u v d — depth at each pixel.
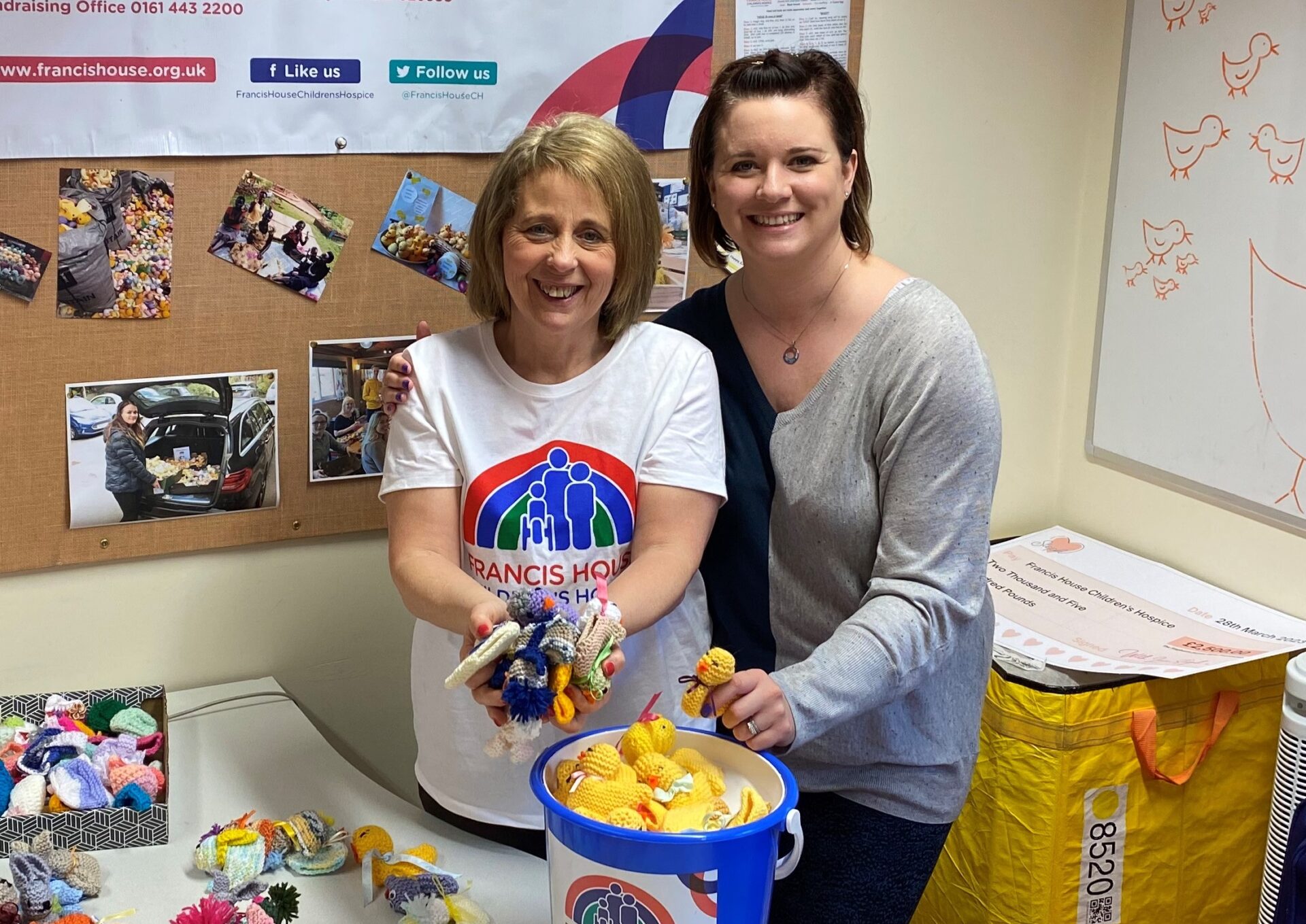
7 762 1.41
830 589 1.30
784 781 1.03
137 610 1.70
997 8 2.03
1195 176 1.95
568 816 0.97
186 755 1.53
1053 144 2.13
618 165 1.18
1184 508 2.06
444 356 1.28
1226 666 1.77
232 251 1.63
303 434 1.72
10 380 1.56
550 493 1.24
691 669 1.35
